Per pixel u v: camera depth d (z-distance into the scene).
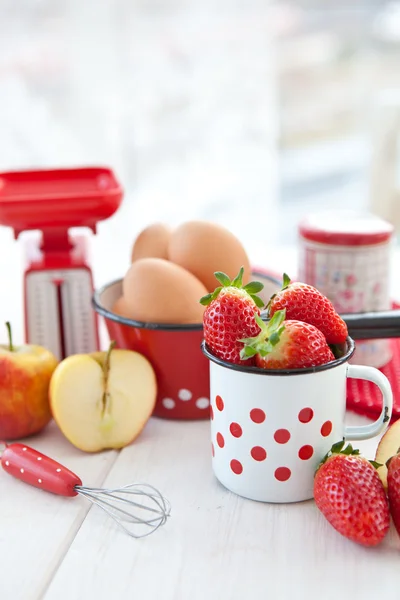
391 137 1.82
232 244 0.88
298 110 2.57
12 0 2.36
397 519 0.63
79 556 0.64
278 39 2.47
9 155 2.53
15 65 2.43
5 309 1.23
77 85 2.46
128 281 0.86
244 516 0.69
